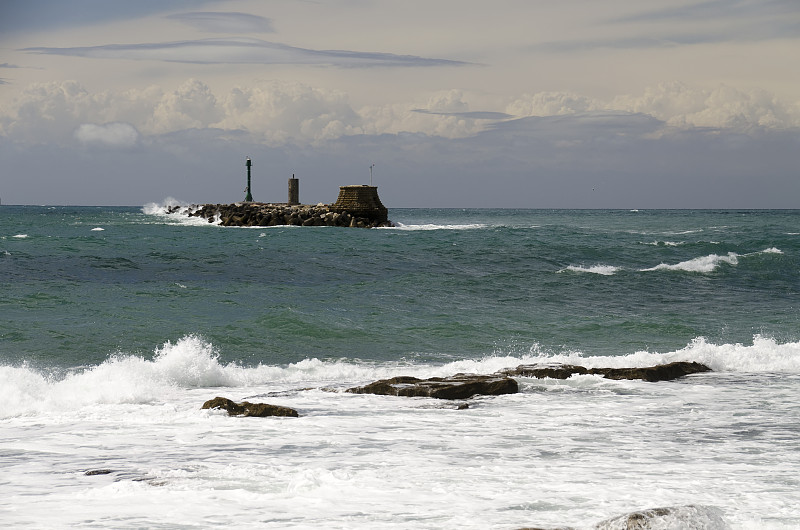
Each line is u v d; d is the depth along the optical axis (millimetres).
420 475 10562
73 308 30688
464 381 18156
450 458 11680
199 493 9578
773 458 11742
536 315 32250
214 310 31125
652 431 13797
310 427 13969
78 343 24328
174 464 11281
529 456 11836
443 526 8344
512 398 17094
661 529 7812
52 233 89875
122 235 82875
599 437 13273
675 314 33469
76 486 10086
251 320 28625
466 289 38719
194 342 24875
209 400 15719
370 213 112250
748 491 9797
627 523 7879
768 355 22953
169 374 19094
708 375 20453
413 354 24328
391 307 33219
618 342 26969
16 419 14578
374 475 10539
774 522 8477
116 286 37594
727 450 12312
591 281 42188
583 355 24641
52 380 19469
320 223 110125
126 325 27375
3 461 11508
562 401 16781
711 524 8031
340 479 10258
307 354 24078
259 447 12422
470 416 15133
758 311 34562
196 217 153250
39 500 9375
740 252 60156
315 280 42156
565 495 9578
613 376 19625
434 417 14977
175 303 32656
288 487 9836
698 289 40906
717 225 133625
